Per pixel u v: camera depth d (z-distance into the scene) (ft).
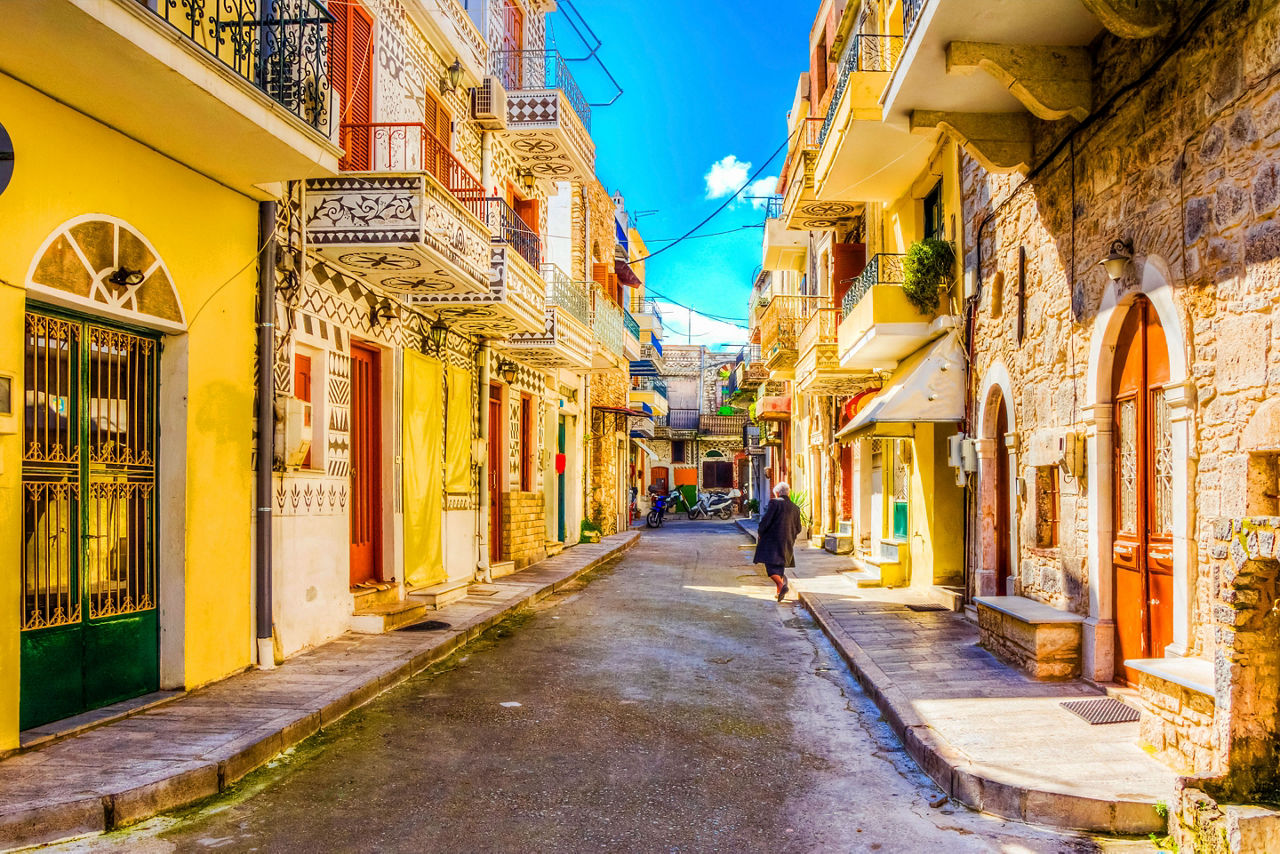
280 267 25.26
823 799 16.19
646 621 35.88
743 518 132.36
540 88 44.65
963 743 17.93
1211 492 17.43
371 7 29.76
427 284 31.83
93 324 19.08
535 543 55.26
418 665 25.94
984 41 22.40
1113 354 22.24
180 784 15.20
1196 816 13.02
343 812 15.01
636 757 18.40
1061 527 24.94
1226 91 16.79
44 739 16.99
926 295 35.86
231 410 22.89
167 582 20.95
